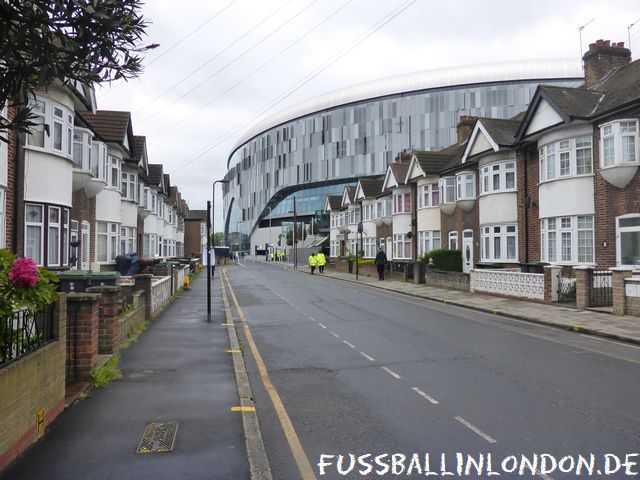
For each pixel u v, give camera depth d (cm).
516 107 7512
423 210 3347
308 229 8944
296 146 9469
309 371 888
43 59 379
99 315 904
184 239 7662
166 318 1475
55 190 1489
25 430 487
